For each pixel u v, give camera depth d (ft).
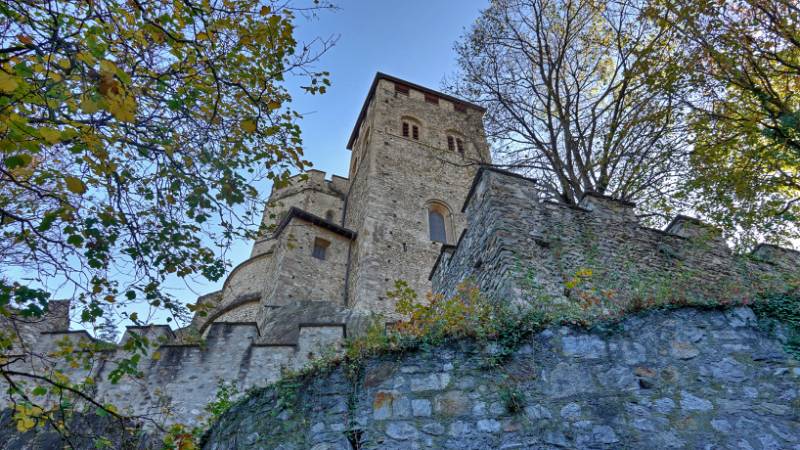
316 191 95.20
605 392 17.43
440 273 35.24
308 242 70.28
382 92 104.47
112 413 20.62
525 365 18.31
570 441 16.40
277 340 49.98
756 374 17.54
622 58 42.39
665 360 18.07
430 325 20.52
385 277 66.33
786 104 33.63
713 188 33.63
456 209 82.69
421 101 106.83
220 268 21.12
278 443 18.31
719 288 22.89
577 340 18.79
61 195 17.98
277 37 21.11
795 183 33.09
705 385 17.38
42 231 16.70
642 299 20.31
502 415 17.28
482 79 48.93
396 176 83.87
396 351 19.51
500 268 24.41
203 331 64.85
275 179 23.07
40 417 19.93
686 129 38.01
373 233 72.28
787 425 16.22
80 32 15.88
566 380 17.80
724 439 16.08
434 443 16.93
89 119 16.99
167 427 35.86
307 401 19.06
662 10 36.96
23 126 13.94
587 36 45.93
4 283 16.31
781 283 24.12
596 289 22.54
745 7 33.78
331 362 19.97
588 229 27.86
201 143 20.22
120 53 17.88
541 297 21.27
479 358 18.71
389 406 18.01
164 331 44.37
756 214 32.09
